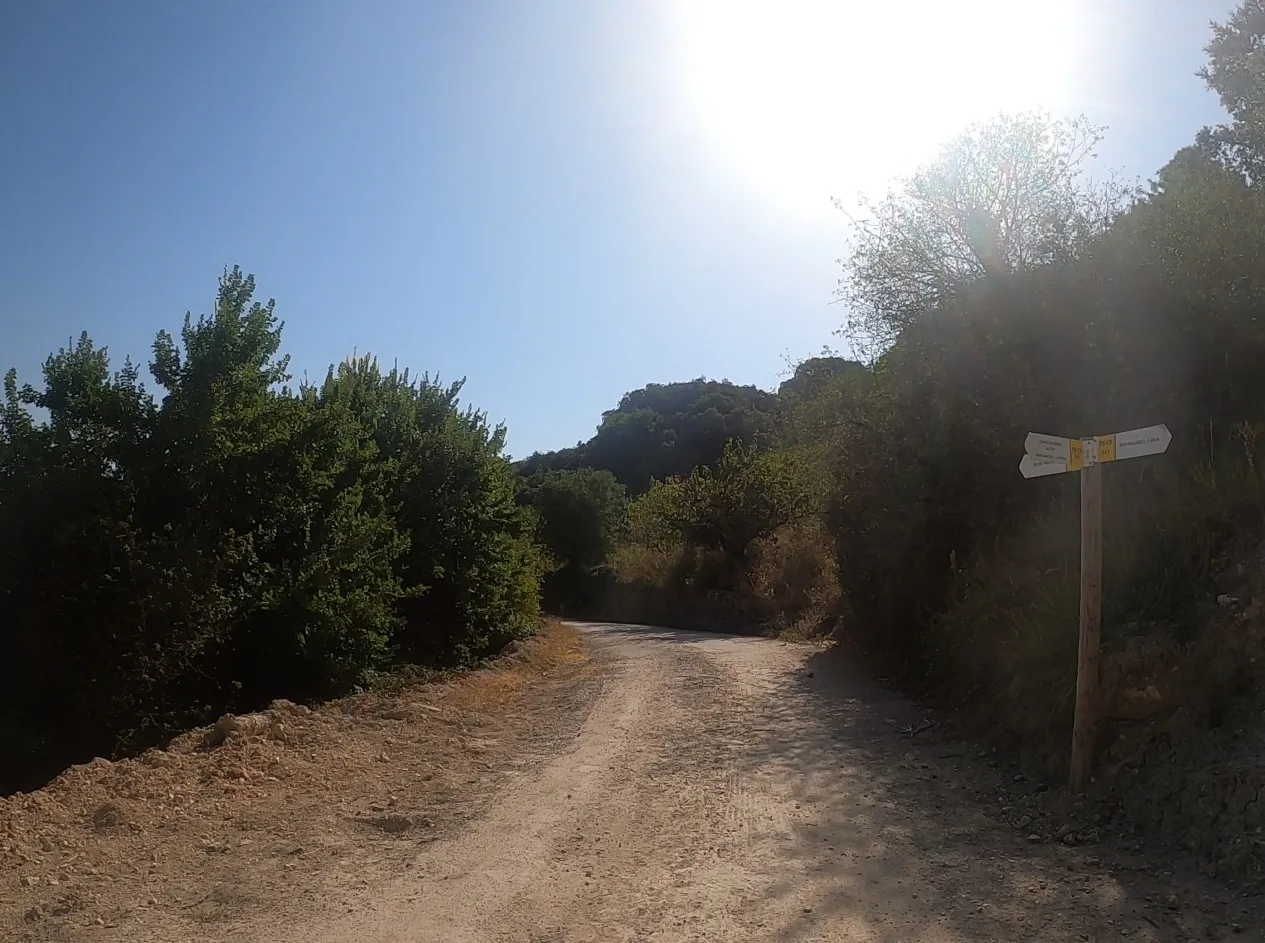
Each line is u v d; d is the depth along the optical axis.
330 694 14.54
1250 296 8.54
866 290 14.95
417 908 5.66
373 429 19.39
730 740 10.48
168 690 12.91
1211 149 15.84
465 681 15.88
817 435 17.62
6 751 11.68
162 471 13.24
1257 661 6.38
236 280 14.13
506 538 21.34
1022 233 12.22
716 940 5.04
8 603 12.20
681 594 39.72
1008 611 9.83
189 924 5.44
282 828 7.34
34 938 5.25
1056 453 7.24
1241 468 7.77
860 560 15.67
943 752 9.29
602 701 13.83
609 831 7.23
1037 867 5.86
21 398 12.84
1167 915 4.96
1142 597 7.95
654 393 90.94
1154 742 6.69
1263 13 15.96
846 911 5.35
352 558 15.15
